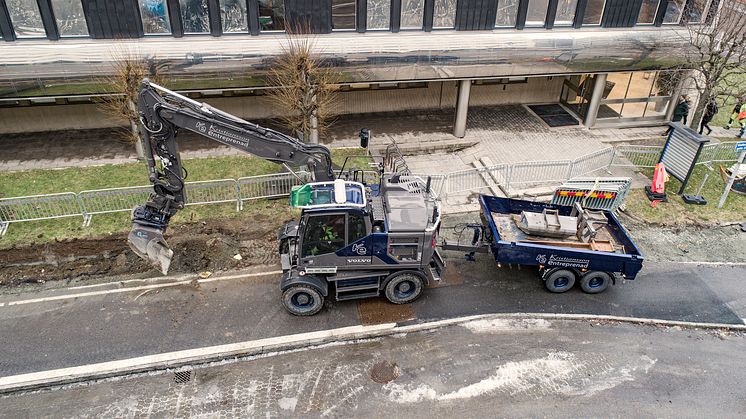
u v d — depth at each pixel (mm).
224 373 10125
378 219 11039
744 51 16594
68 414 9219
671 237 14500
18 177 15773
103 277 12422
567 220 12086
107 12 15039
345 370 10242
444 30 17609
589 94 20344
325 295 11125
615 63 18484
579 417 9359
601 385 10023
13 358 10172
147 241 10609
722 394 9891
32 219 13484
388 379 10062
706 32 18000
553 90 22625
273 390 9781
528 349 10828
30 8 14555
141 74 14453
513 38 17547
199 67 15414
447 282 12648
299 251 10742
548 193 16266
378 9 16797
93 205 13805
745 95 18094
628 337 11203
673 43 18328
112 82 15008
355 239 10742
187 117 10234
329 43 16391
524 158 18406
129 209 14086
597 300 12234
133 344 10570
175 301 11750
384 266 11172
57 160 16906
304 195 10641
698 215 15438
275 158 10969
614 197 13203
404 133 19922
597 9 18234
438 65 17156
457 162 18469
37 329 10875
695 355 10789
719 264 13508
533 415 9383
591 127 20812
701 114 17719
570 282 12156
